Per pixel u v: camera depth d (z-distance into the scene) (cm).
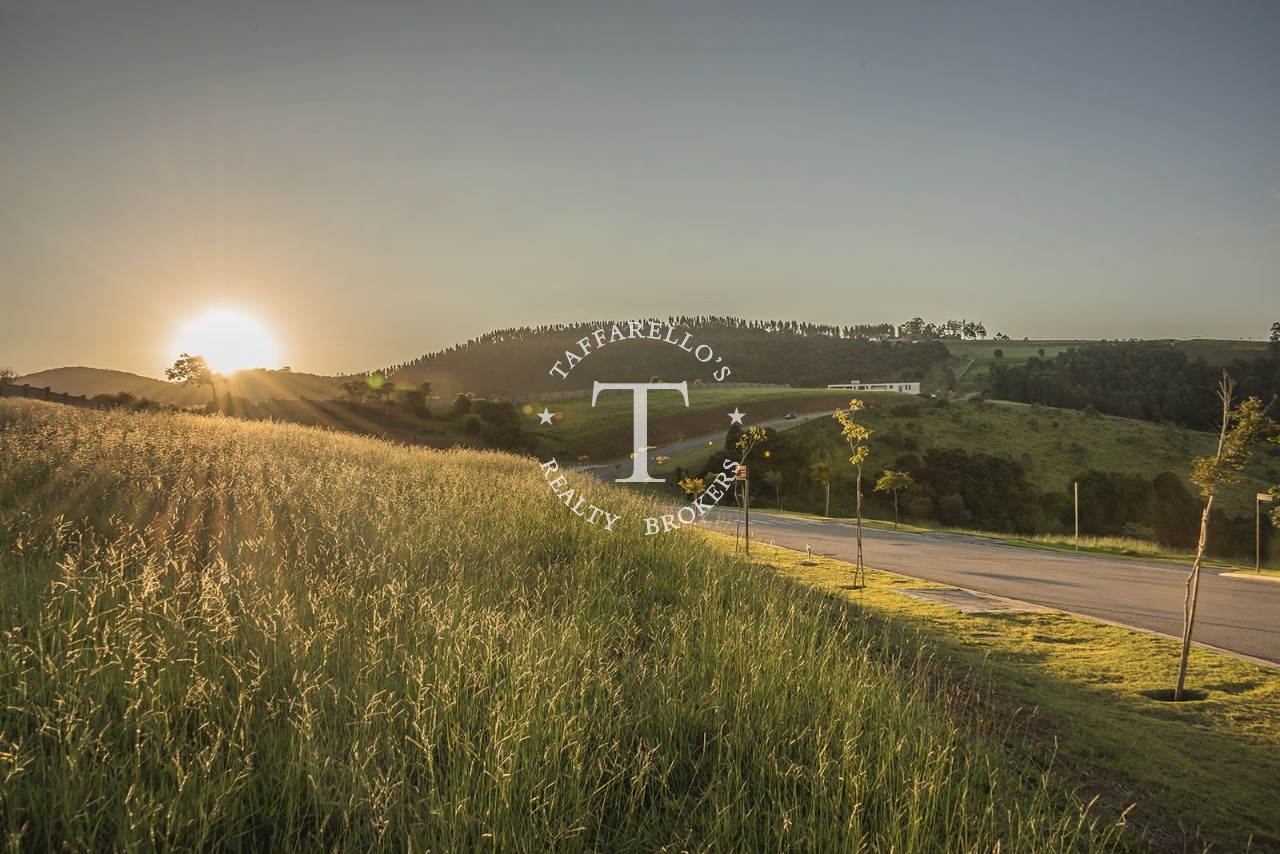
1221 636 924
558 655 516
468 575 695
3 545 597
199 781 338
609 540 967
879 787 414
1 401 1844
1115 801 464
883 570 1353
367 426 6688
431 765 356
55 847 300
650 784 422
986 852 375
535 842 341
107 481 851
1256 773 512
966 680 660
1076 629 900
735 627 653
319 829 320
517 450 5328
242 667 423
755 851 362
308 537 711
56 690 372
